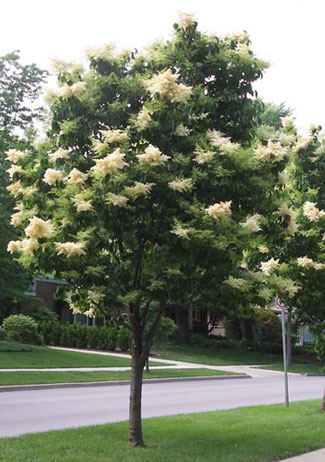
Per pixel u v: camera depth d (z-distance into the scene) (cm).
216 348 3453
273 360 3198
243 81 738
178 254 639
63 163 675
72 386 1602
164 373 2045
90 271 617
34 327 2561
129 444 696
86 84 710
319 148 975
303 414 1038
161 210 639
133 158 654
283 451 693
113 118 701
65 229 628
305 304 997
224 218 602
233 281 623
